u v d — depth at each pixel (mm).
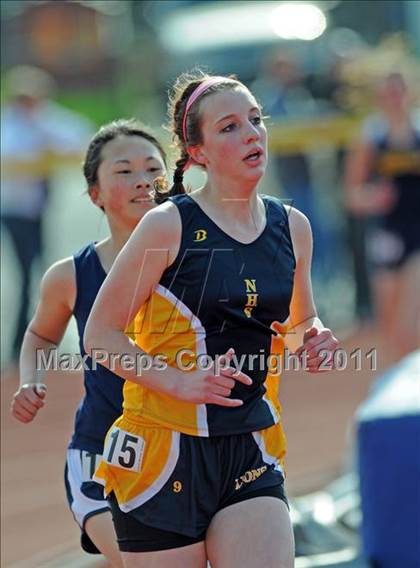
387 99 22531
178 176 9906
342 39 38000
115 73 55656
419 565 13789
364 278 28531
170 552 9297
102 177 11234
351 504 16406
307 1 41750
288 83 29391
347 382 24891
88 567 15188
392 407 14172
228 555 9109
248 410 9375
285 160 28891
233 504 9289
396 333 22594
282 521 9188
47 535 17297
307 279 9883
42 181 27141
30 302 27266
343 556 14469
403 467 13836
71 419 23234
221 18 45062
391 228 22516
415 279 22375
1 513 18391
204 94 9352
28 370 11328
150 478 9297
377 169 22484
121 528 9469
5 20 60469
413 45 36000
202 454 9250
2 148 27062
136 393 9453
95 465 10766
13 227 26922
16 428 22797
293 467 19719
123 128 11375
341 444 20906
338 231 29109
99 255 11242
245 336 9320
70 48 58062
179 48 44812
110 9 58219
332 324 28438
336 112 28719
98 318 9352
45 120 27516
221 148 9219
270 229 9461
